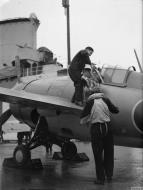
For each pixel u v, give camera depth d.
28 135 11.46
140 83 7.31
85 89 7.92
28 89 10.00
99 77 7.93
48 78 10.10
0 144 18.61
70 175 7.79
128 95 7.21
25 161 8.79
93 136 6.78
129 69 7.70
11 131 24.25
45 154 12.84
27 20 37.97
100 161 6.76
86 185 6.63
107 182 6.97
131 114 6.97
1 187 6.44
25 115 9.86
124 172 8.34
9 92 8.23
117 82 7.64
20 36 37.94
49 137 9.64
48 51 33.97
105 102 6.90
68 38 19.80
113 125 7.32
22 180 7.15
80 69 8.07
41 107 8.58
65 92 8.76
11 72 30.16
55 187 6.45
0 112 24.81
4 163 9.35
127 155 12.93
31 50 33.03
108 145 7.00
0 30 38.56
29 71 30.44
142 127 6.84
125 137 7.36
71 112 8.13
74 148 10.52
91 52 8.16
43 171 8.42
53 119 8.98
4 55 38.09
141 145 7.35
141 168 9.07
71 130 8.68
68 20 19.78
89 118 6.98
